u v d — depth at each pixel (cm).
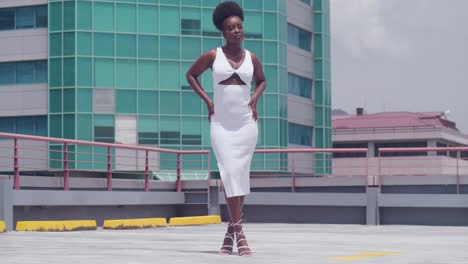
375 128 11781
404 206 2500
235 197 960
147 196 2545
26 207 2075
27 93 6844
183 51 6906
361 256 935
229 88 961
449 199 2444
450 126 13250
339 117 13425
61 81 6669
